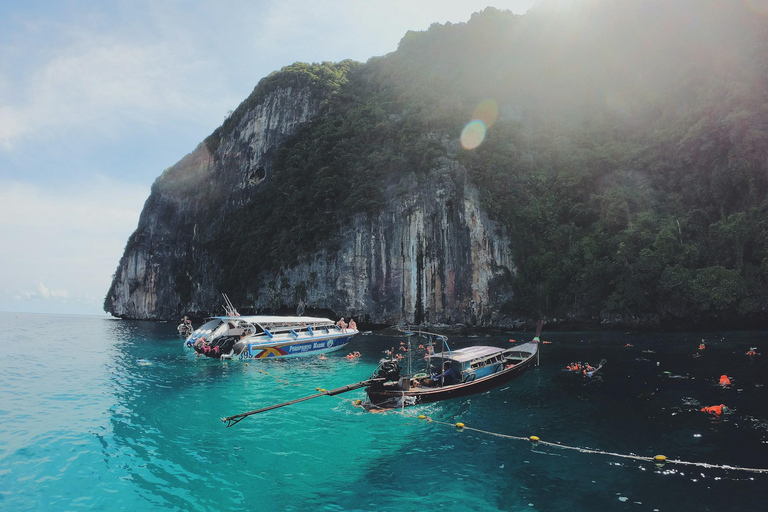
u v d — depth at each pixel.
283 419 17.03
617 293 46.09
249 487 11.30
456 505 10.27
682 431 14.75
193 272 84.31
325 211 60.91
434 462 12.81
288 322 36.28
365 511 10.05
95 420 16.80
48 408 18.45
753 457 12.46
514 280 51.91
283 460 13.04
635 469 11.91
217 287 73.56
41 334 55.00
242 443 14.43
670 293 44.06
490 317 50.84
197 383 23.69
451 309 51.53
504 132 61.66
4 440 14.52
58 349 38.47
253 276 66.31
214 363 30.38
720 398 18.75
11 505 10.28
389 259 54.88
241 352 31.67
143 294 90.38
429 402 18.70
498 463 12.65
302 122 80.62
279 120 83.44
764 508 9.67
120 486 11.30
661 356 29.77
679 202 50.75
